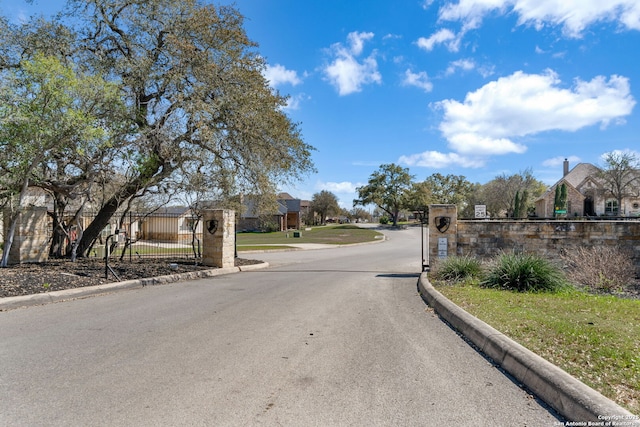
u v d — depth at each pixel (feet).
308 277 38.29
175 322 20.08
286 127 47.75
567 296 25.09
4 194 35.47
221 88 41.19
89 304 24.70
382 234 146.10
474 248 40.45
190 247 79.20
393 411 10.62
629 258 35.94
